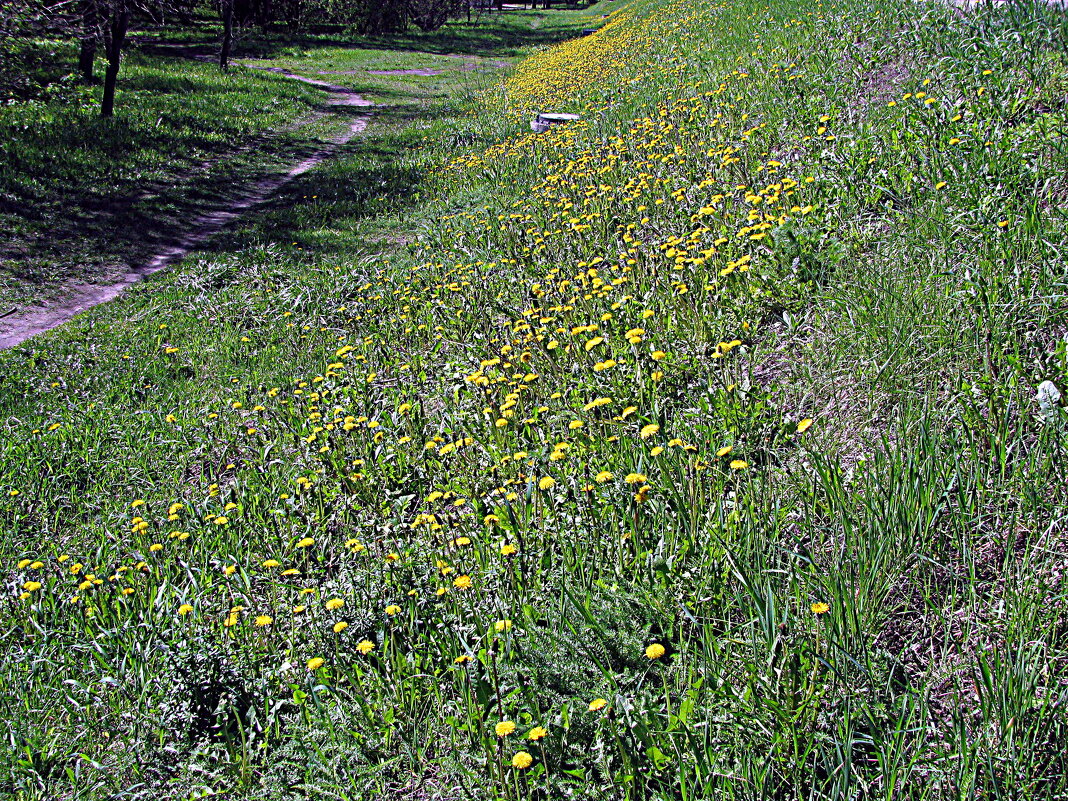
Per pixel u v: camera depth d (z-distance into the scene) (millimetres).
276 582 4336
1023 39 7023
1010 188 4832
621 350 5090
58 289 11414
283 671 3633
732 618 3152
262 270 10680
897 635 2955
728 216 6402
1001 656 2607
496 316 6867
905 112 6605
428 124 21734
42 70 16766
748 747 2586
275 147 20297
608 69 20453
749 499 3533
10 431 7113
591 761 2750
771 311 5094
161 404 7328
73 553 5289
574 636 3141
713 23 18344
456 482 4629
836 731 2525
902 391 3830
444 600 3727
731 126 9086
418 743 3121
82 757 3408
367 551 4234
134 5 19828
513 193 11258
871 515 3119
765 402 4188
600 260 6578
